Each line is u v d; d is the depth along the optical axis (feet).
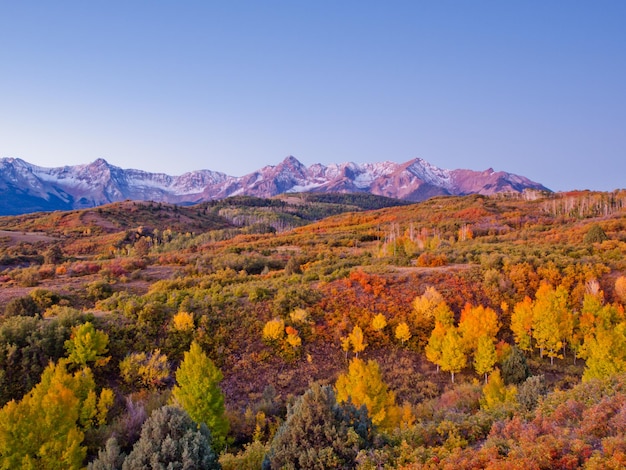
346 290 152.46
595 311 123.13
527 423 51.39
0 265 281.74
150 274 229.86
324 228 508.12
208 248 358.23
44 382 79.92
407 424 74.23
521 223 364.79
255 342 126.00
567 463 38.17
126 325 123.85
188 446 48.70
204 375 79.87
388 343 128.98
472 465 41.88
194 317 131.95
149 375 103.14
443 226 379.14
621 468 35.04
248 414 89.92
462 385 102.99
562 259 162.40
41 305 158.81
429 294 140.15
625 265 149.59
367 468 45.42
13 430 62.69
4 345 102.06
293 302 141.79
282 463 48.73
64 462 63.00
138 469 46.75
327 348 126.41
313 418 50.65
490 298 144.87
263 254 294.66
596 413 46.50
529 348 121.60
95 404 83.20
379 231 393.91
